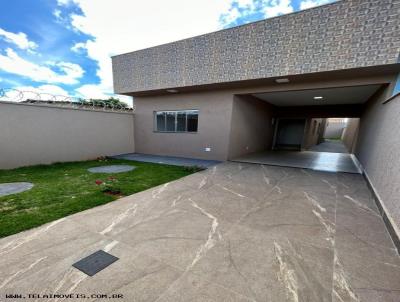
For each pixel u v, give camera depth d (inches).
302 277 67.4
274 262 74.9
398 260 77.1
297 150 465.7
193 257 76.7
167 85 282.4
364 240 90.8
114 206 123.5
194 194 148.8
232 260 75.5
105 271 67.9
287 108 461.4
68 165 253.8
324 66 179.3
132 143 378.0
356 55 165.5
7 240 84.1
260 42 208.1
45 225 97.6
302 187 170.4
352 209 125.6
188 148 322.0
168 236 91.3
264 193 154.0
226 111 282.2
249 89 261.6
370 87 209.0
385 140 144.3
